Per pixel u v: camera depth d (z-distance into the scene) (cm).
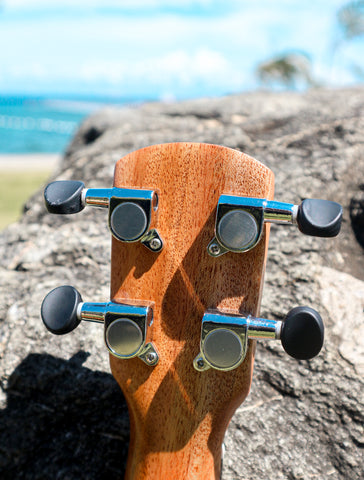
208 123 52
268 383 31
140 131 51
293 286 33
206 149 22
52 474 31
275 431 29
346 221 38
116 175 23
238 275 22
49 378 31
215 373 23
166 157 22
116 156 44
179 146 22
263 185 21
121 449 31
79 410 31
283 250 34
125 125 52
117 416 31
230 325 20
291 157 40
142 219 21
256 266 22
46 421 31
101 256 37
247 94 57
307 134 42
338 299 32
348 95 52
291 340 20
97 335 32
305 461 28
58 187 22
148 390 23
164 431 23
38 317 32
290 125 45
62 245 37
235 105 54
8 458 31
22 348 32
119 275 23
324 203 20
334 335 31
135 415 24
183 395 23
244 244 20
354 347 30
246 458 29
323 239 35
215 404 23
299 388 30
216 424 23
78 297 23
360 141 40
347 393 29
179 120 53
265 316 32
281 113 47
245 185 22
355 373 29
